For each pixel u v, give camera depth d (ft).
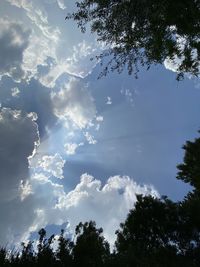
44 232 25.79
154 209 59.67
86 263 26.27
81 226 29.60
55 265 24.70
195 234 56.54
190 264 50.88
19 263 22.53
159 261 49.06
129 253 36.42
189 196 61.11
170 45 26.61
